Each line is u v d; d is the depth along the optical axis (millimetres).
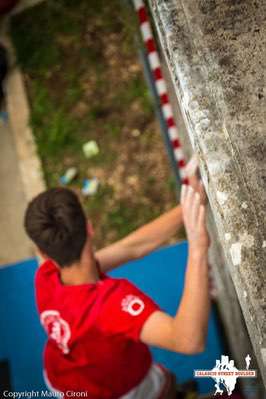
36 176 4676
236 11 1656
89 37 4895
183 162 3453
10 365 4098
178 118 3084
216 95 1599
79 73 4848
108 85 4723
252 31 1633
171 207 4297
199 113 1592
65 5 5039
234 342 3254
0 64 4969
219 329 3758
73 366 2365
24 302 4238
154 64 3301
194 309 1909
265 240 1466
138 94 4602
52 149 4688
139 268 4066
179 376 3775
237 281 1486
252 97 1578
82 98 4766
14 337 4164
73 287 2160
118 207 4410
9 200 4695
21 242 4547
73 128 4695
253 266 1463
